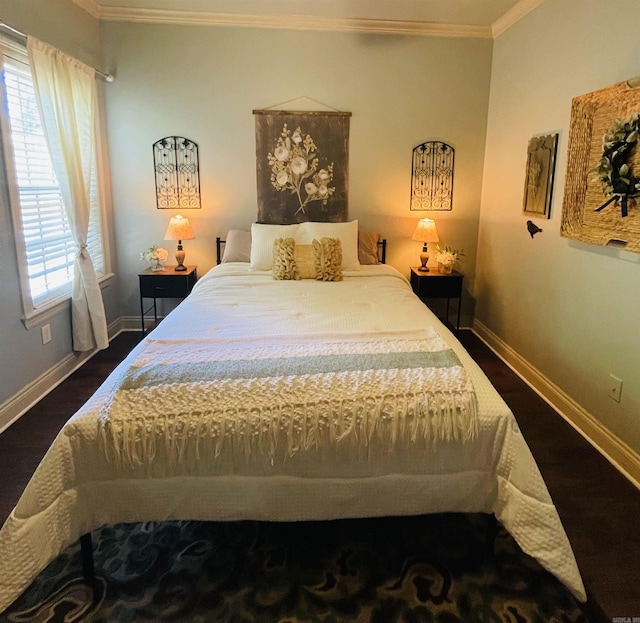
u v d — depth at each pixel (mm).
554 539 1511
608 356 2434
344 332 2197
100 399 1642
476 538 1851
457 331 4242
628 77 2295
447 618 1506
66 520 1525
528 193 3303
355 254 3768
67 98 3078
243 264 3848
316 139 4008
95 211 3818
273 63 3857
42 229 3039
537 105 3201
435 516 1976
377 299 2924
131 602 1558
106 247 3947
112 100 3861
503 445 1620
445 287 3988
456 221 4250
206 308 2688
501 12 3547
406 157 4090
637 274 2213
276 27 3793
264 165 4031
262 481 1604
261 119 3943
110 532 1878
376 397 1616
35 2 2852
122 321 4297
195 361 1810
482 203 4195
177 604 1551
